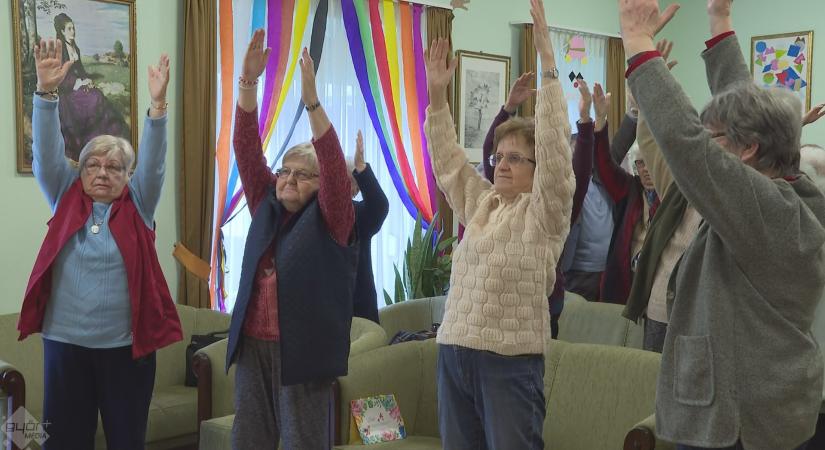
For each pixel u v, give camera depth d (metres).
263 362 2.42
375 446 3.11
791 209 1.53
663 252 2.92
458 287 1.98
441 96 2.17
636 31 1.60
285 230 2.42
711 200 1.50
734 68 1.84
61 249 2.85
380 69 5.68
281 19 5.17
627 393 2.92
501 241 1.93
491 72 6.54
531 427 1.90
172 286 4.77
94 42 4.36
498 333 1.89
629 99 3.86
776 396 1.53
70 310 2.82
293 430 2.35
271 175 2.57
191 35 4.71
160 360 4.18
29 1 4.12
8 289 4.16
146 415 2.96
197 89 4.73
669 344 1.66
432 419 3.43
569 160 1.90
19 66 4.12
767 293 1.56
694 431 1.58
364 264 2.79
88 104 4.34
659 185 2.93
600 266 4.71
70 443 2.87
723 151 1.52
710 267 1.60
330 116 5.52
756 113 1.58
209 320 4.36
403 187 5.82
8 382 2.95
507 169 2.01
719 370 1.56
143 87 4.61
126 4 4.47
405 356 3.39
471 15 6.45
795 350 1.55
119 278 2.85
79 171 2.99
